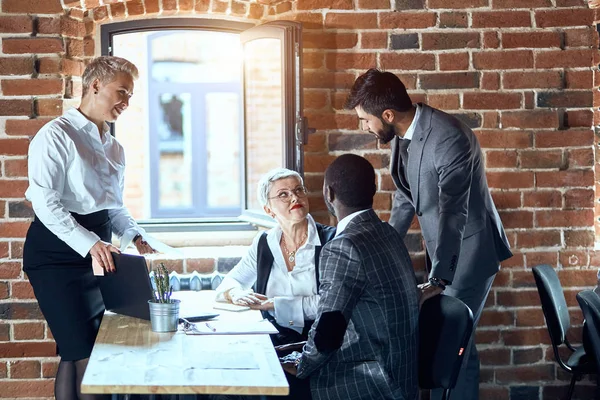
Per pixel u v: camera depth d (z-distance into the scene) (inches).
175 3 159.2
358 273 97.3
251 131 164.9
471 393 142.6
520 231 159.0
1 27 150.6
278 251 126.1
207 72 270.2
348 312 96.5
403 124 128.3
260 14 161.2
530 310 160.1
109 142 128.8
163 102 269.7
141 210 256.5
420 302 107.5
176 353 93.3
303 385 106.0
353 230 101.0
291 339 121.1
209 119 272.7
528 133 157.8
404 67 156.2
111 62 122.3
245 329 104.7
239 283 129.0
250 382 82.4
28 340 153.9
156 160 271.9
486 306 159.8
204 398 108.8
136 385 81.1
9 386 154.7
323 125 156.4
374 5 155.5
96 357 91.4
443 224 121.9
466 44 156.1
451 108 157.0
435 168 127.3
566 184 158.6
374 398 97.7
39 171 118.1
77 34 156.0
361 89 126.4
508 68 156.7
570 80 157.3
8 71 150.9
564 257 159.5
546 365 161.0
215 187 275.7
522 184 158.4
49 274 120.9
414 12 155.6
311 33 155.7
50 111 151.9
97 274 116.8
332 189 103.9
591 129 157.9
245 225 169.0
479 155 133.1
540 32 156.6
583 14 156.5
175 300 105.4
